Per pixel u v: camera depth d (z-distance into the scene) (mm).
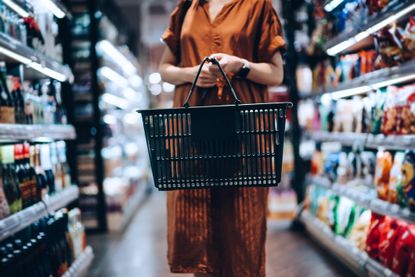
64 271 3244
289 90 5379
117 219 5707
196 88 2105
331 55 4320
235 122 1742
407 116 2930
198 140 1757
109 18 6723
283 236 5008
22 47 2660
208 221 2088
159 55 11992
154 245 4855
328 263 3914
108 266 4090
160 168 1773
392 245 2951
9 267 2422
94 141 5758
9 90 2734
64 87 4133
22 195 2725
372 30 3205
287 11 5230
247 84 2072
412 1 2496
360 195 3547
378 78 3156
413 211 2771
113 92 6887
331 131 4484
